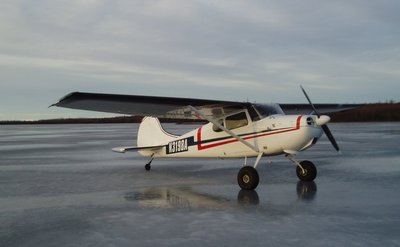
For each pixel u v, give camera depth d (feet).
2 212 21.30
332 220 18.66
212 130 32.73
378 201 22.70
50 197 25.39
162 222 18.83
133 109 28.68
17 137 116.78
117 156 54.13
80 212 21.13
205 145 33.40
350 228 17.29
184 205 22.58
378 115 233.76
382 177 31.50
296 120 27.63
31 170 39.42
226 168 39.50
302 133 27.35
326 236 16.17
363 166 38.40
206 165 42.11
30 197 25.43
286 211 20.65
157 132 38.09
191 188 28.27
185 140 35.37
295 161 30.27
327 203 22.40
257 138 29.40
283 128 28.04
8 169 40.29
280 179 31.58
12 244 15.85
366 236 16.12
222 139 31.96
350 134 93.91
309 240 15.69
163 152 37.55
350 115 236.63
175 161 46.62
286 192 26.02
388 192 25.35
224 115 31.19
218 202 23.26
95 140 92.73
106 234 16.98
